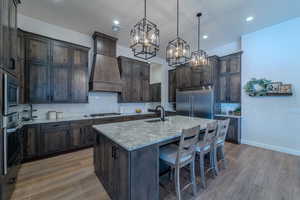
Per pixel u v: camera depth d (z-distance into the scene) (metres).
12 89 1.83
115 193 1.58
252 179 2.18
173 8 2.71
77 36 3.79
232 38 4.10
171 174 2.15
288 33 3.22
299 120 3.11
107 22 3.29
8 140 1.65
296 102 3.15
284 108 3.31
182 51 2.40
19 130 2.22
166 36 3.90
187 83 5.20
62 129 3.15
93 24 3.39
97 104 4.26
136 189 1.36
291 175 2.28
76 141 3.34
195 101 4.70
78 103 3.88
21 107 2.86
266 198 1.76
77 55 3.55
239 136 3.96
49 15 3.02
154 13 2.88
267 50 3.52
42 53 3.05
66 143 3.20
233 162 2.76
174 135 1.72
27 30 3.06
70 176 2.26
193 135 1.77
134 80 4.82
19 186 1.99
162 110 2.93
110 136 1.66
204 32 3.73
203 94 4.50
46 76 3.10
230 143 3.98
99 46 3.93
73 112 3.81
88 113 4.08
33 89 2.94
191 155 1.82
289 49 3.21
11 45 1.86
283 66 3.29
